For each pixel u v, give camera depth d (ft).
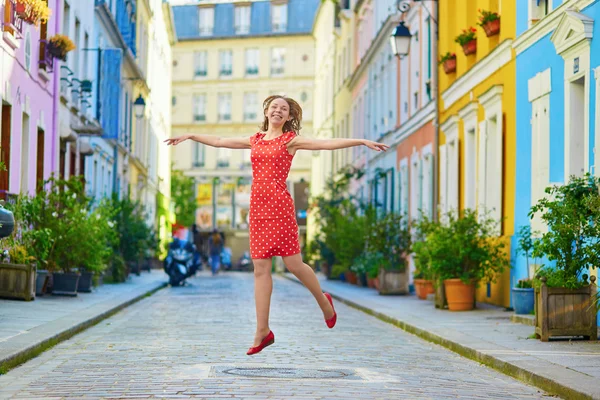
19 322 43.57
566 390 26.18
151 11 164.86
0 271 57.67
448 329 45.11
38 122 72.54
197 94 250.37
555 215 40.40
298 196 236.22
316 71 222.28
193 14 252.42
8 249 57.77
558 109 51.11
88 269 72.02
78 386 26.40
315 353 36.04
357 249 107.55
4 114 62.59
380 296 80.48
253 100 246.88
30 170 70.03
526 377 29.68
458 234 59.88
